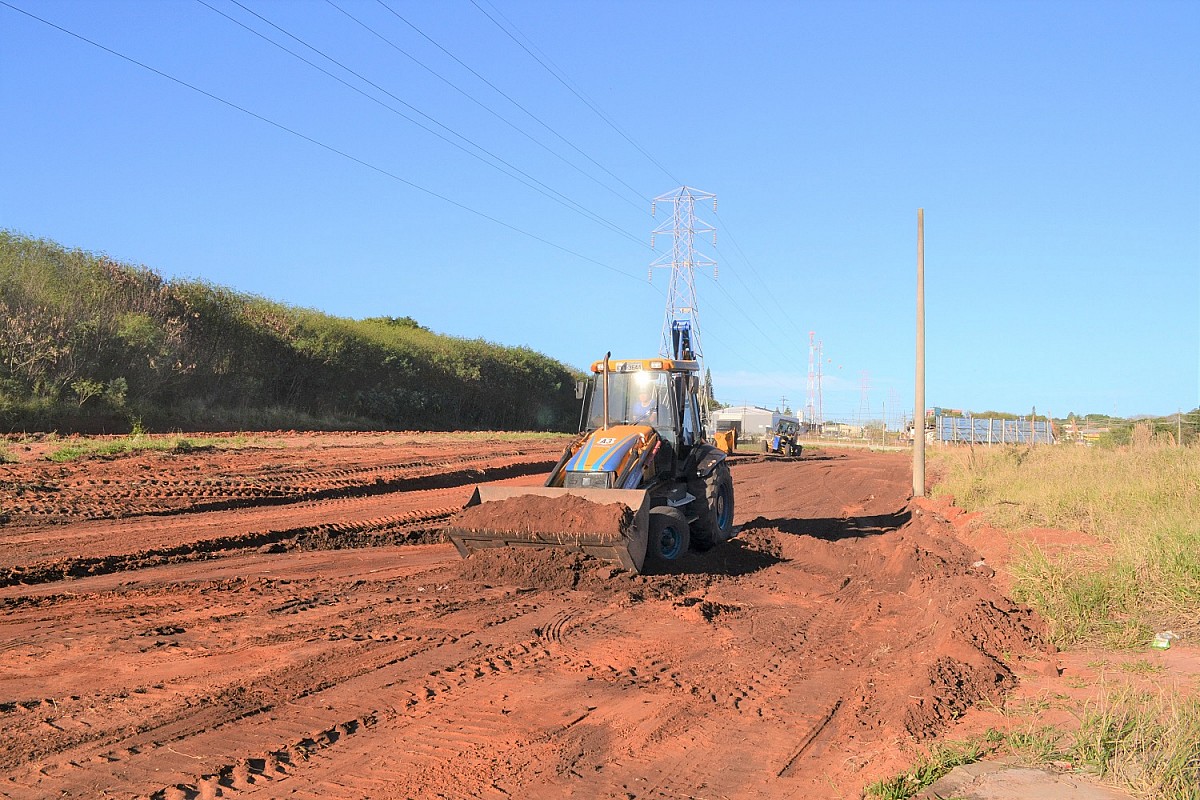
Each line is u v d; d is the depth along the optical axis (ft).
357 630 26.08
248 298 109.29
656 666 23.56
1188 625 25.81
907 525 57.06
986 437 169.17
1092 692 20.34
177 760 16.46
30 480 47.80
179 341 92.32
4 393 73.00
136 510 45.03
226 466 58.59
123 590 30.68
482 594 31.55
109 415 81.61
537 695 20.83
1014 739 17.21
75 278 86.94
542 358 166.91
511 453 84.38
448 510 53.01
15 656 22.67
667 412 41.98
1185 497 44.98
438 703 20.02
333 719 18.78
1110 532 38.63
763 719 19.60
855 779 16.15
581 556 34.45
